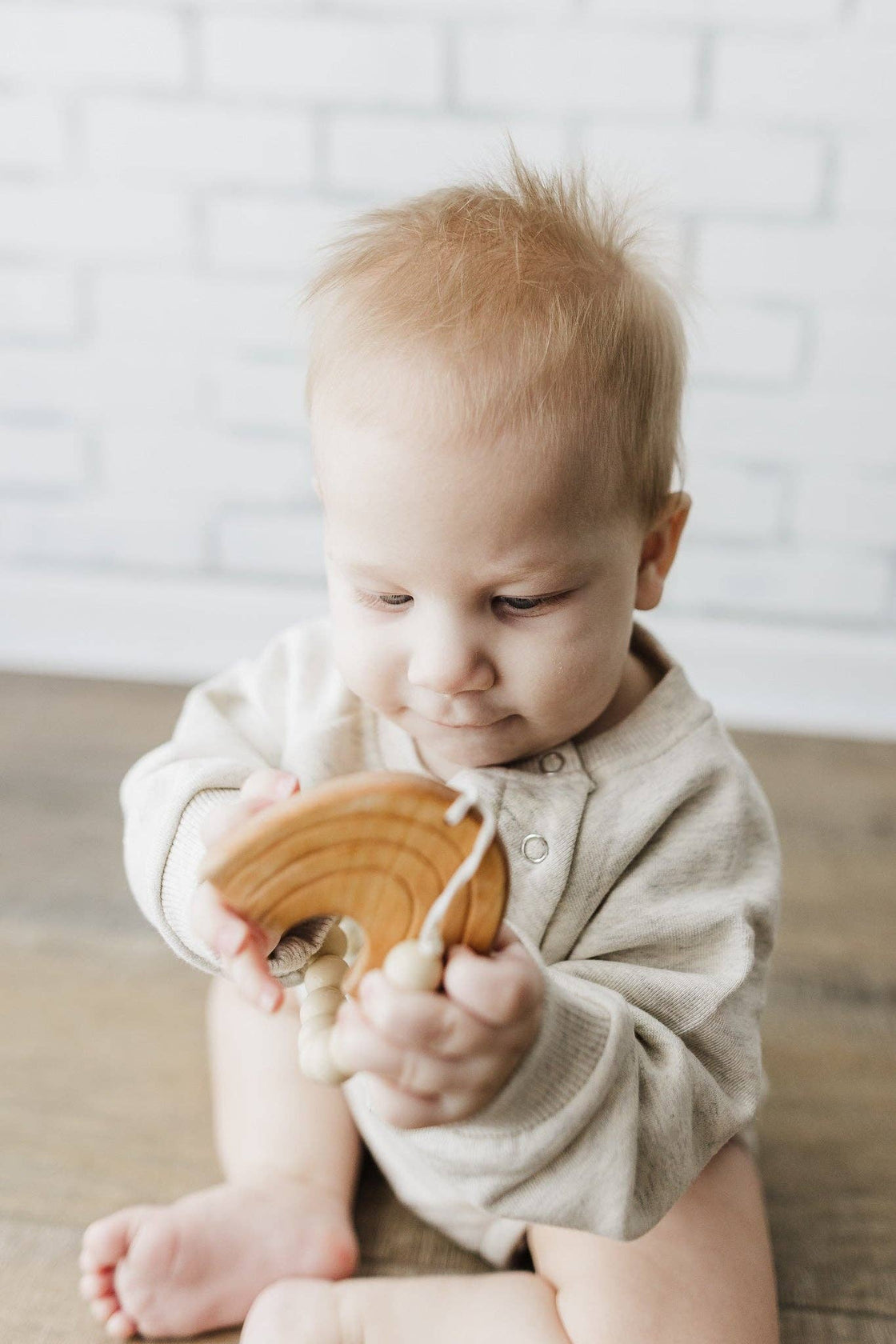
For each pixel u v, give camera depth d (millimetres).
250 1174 783
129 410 1415
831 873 1091
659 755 755
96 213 1358
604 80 1271
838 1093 893
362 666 710
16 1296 762
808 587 1397
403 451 674
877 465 1352
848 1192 834
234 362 1389
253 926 605
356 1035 597
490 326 685
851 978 980
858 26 1235
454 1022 591
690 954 732
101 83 1319
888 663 1379
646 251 765
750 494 1372
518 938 622
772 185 1281
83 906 1034
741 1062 716
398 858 590
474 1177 649
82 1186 821
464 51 1277
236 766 754
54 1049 910
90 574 1461
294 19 1284
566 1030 636
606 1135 646
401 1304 724
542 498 675
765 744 1312
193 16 1292
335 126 1311
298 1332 715
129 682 1405
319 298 736
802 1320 763
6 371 1414
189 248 1359
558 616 694
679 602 1414
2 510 1457
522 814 730
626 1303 701
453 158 1306
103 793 1175
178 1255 739
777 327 1318
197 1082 892
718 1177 731
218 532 1443
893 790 1222
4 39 1315
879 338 1312
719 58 1254
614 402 696
